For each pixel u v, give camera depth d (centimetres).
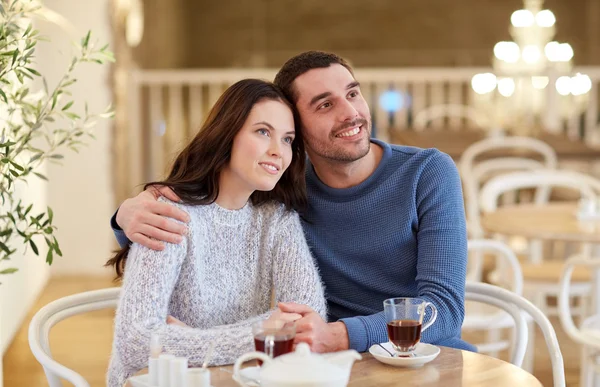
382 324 205
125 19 660
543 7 1257
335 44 1282
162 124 775
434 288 221
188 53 1280
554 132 693
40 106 271
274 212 229
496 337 396
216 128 216
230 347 192
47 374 215
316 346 197
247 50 1283
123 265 234
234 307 222
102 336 487
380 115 779
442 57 1277
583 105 990
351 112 231
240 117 214
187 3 1268
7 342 452
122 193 651
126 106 679
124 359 196
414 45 1277
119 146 643
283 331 173
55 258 642
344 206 241
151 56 1191
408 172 240
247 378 173
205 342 192
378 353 193
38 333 218
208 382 166
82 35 619
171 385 166
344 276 242
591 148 608
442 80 775
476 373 182
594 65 1261
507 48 1026
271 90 220
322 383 152
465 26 1269
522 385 174
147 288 200
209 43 1278
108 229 644
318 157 241
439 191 235
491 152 607
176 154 242
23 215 244
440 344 228
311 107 233
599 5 1252
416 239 238
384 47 1279
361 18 1275
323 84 232
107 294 241
